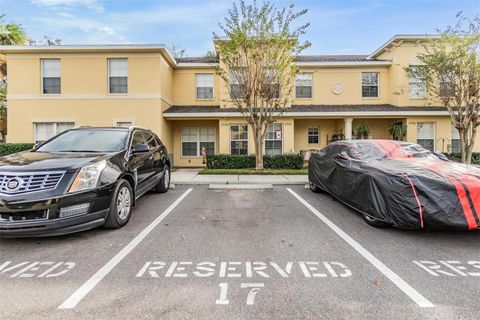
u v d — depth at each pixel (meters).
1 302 2.49
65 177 3.87
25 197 3.61
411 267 3.19
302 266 3.21
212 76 15.38
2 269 3.13
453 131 13.83
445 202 3.92
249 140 13.86
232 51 10.66
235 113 13.36
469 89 11.35
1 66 14.78
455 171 4.43
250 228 4.60
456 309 2.39
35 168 3.85
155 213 5.54
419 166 4.74
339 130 15.04
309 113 13.37
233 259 3.40
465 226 3.83
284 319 2.27
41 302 2.49
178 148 15.12
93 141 5.41
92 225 4.07
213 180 9.38
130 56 12.85
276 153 13.88
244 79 11.10
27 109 12.81
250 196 7.21
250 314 2.33
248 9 10.43
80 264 3.26
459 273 3.05
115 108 12.89
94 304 2.46
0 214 3.60
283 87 12.23
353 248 3.75
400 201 4.14
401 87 14.09
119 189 4.61
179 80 15.33
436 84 12.38
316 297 2.58
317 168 7.36
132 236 4.20
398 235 4.25
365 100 15.07
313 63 14.66
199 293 2.64
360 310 2.38
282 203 6.42
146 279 2.91
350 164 5.51
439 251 3.65
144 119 12.92
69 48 12.46
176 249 3.71
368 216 4.68
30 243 3.89
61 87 12.83
